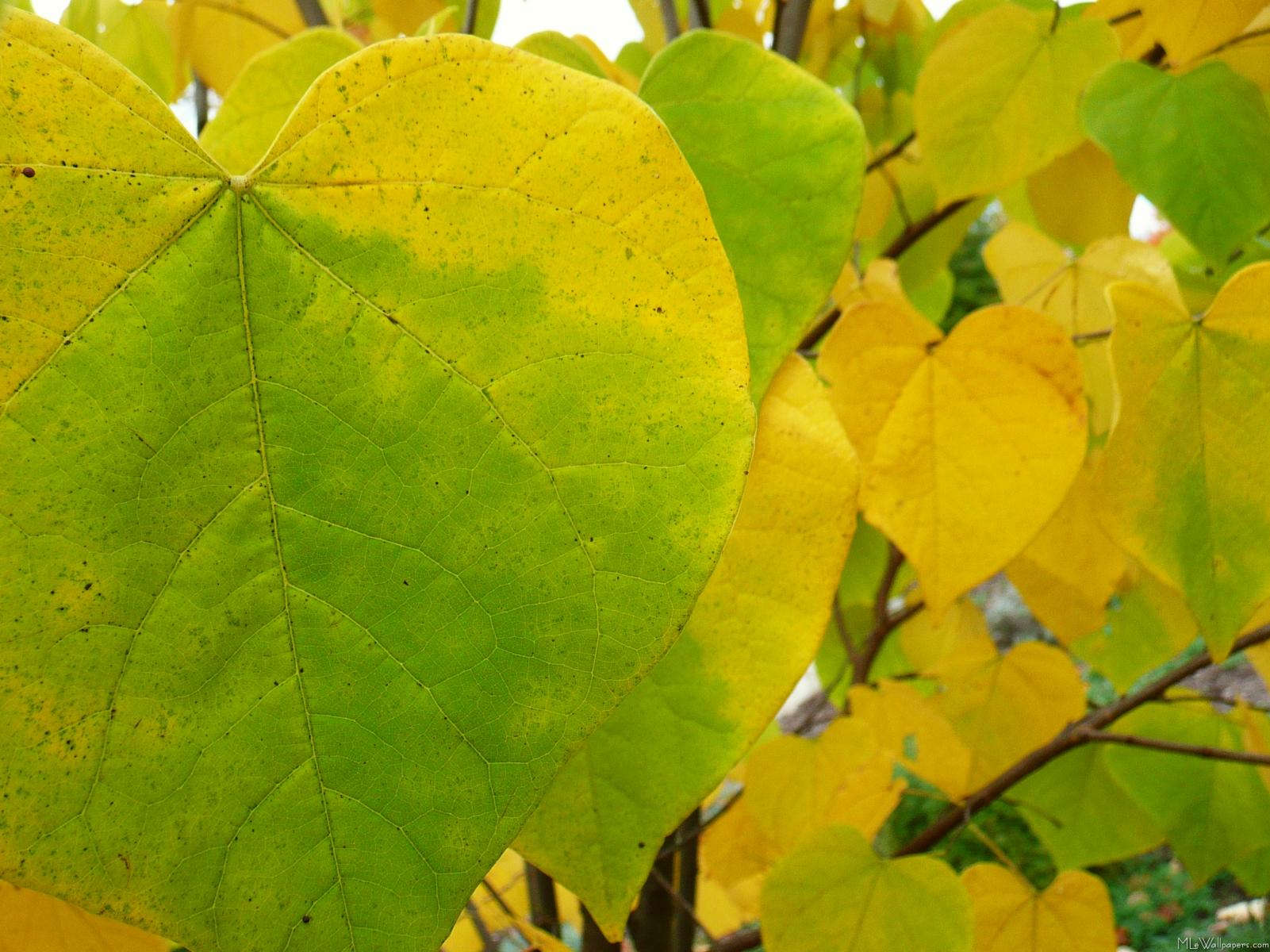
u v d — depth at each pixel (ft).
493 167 0.47
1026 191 1.50
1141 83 1.01
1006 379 0.89
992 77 1.14
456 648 0.44
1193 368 0.82
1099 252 1.24
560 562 0.45
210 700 0.42
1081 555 1.22
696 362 0.47
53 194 0.43
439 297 0.47
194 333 0.44
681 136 0.72
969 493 0.90
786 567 0.65
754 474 0.67
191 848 0.41
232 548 0.44
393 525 0.45
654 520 0.46
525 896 1.60
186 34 1.29
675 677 0.63
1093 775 1.69
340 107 0.46
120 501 0.43
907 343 0.90
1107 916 1.34
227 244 0.45
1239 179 0.97
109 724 0.41
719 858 1.67
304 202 0.46
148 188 0.44
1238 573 0.82
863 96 1.67
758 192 0.71
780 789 1.47
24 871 0.40
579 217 0.47
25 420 0.42
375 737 0.43
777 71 0.72
